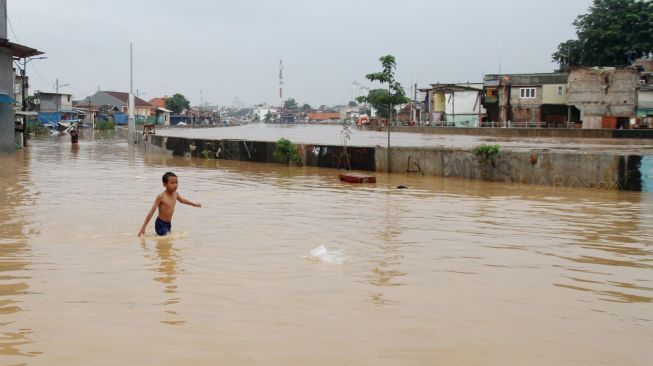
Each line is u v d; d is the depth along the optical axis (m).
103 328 4.71
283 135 68.56
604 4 70.50
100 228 9.35
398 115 100.25
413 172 20.47
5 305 5.30
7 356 4.12
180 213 11.08
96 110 100.94
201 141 29.98
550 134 54.22
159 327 4.74
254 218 10.55
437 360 4.14
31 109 67.56
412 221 10.38
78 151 33.72
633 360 4.21
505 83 67.00
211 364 4.01
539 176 17.22
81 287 5.90
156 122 120.75
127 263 6.95
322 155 23.92
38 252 7.52
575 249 8.12
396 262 7.15
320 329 4.74
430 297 5.70
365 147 21.89
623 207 12.51
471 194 14.80
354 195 14.40
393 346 4.39
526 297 5.77
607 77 60.09
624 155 15.74
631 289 6.12
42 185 15.76
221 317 5.01
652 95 60.31
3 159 26.09
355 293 5.79
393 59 20.84
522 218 10.86
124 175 19.14
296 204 12.58
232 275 6.42
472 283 6.25
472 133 60.66
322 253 7.46
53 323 4.82
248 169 23.25
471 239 8.73
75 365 3.98
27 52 30.55
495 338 4.61
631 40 67.50
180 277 6.32
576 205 12.80
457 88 71.19
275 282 6.15
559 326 4.93
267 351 4.26
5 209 11.31
